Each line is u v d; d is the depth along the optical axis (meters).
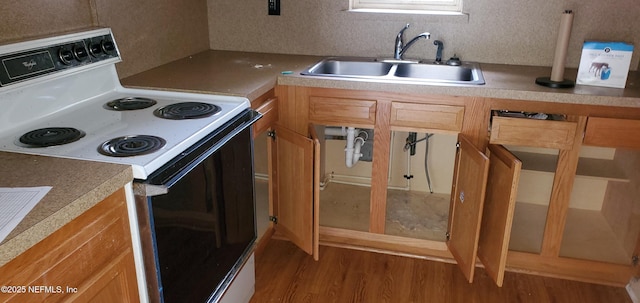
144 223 1.20
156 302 1.29
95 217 1.06
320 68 2.46
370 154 2.87
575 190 2.66
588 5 2.33
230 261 1.72
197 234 1.44
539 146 1.99
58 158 1.20
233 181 1.67
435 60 2.53
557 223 2.14
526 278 2.21
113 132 1.40
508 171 1.86
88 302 1.07
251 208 1.88
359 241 2.45
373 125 2.17
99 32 1.75
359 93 2.13
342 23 2.63
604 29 2.35
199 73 2.17
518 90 1.94
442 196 2.91
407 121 2.13
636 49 2.34
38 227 0.88
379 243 2.43
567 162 2.02
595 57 2.00
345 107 2.16
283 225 2.33
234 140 1.64
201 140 1.42
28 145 1.29
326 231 2.47
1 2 1.43
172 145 1.29
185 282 1.41
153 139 1.34
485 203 2.12
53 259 0.96
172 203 1.28
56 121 1.50
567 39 1.97
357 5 2.72
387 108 2.13
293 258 2.34
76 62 1.63
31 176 1.09
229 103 1.75
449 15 2.47
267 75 2.15
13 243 0.83
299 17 2.68
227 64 2.40
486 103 2.02
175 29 2.45
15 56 1.40
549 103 1.96
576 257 2.21
